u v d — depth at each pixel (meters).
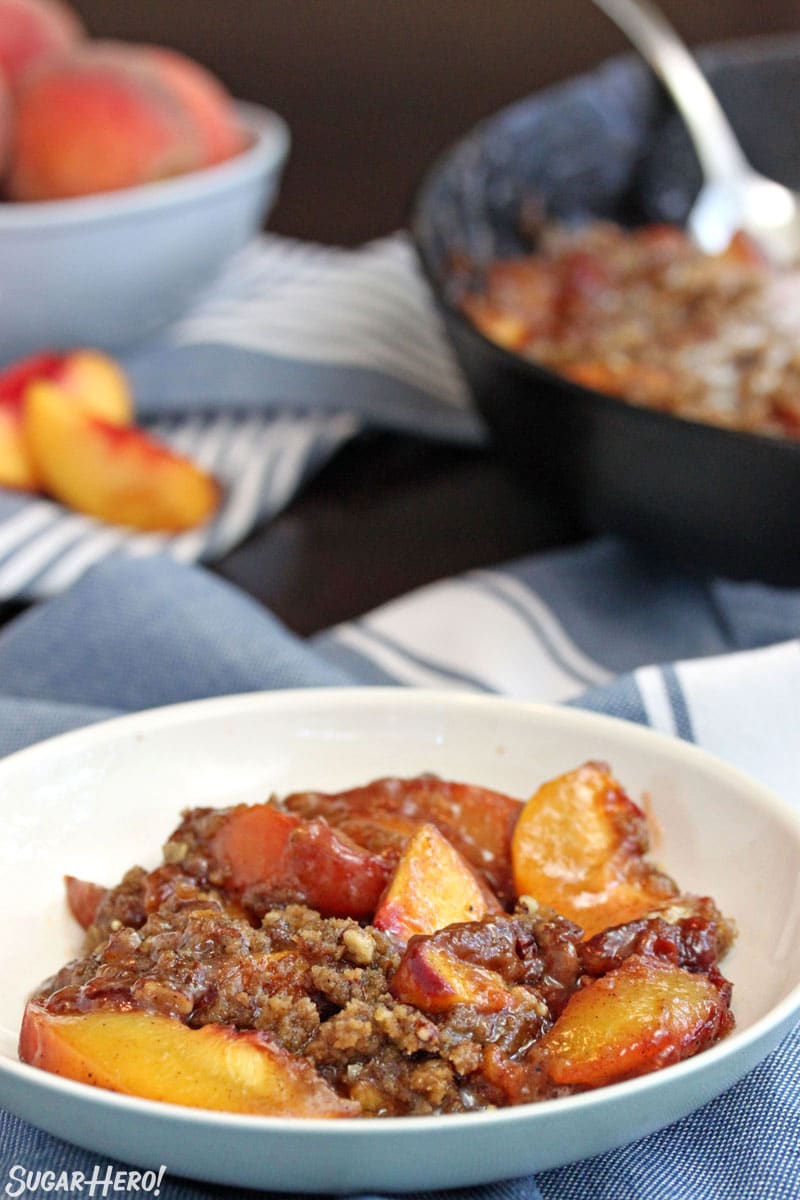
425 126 1.42
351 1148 0.52
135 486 0.82
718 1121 0.57
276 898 0.58
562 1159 0.54
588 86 0.95
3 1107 0.55
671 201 0.98
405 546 0.82
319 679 0.70
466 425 0.87
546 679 0.74
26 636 0.73
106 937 0.59
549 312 0.88
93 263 0.88
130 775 0.63
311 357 0.90
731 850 0.60
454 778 0.64
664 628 0.77
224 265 0.95
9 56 0.94
